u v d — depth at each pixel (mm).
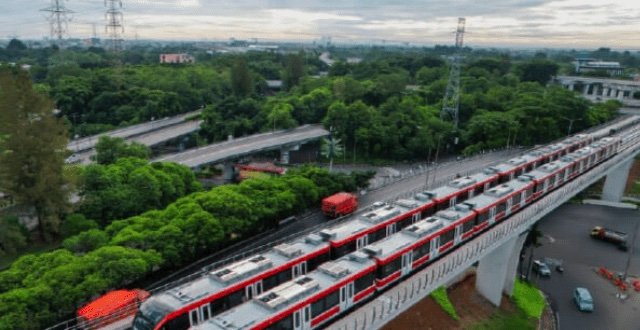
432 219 53562
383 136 117812
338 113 124000
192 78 166875
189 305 34531
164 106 139750
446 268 49594
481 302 65375
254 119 131375
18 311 37750
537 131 128125
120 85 143250
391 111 131000
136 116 131125
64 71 157500
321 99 143625
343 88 147125
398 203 60500
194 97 153625
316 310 37375
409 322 56656
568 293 70688
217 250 59719
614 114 159125
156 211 57781
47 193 59812
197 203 58875
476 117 129375
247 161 117125
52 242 62688
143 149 86688
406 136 120500
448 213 56250
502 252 62500
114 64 193000
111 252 45562
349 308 41094
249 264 40594
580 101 142750
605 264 79438
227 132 124562
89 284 42156
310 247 46312
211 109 131625
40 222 62188
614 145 101500
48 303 40094
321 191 75125
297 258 43562
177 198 69188
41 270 43812
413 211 58219
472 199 62500
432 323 58188
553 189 77438
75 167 65062
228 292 37312
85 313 40125
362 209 73250
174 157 92125
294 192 69938
